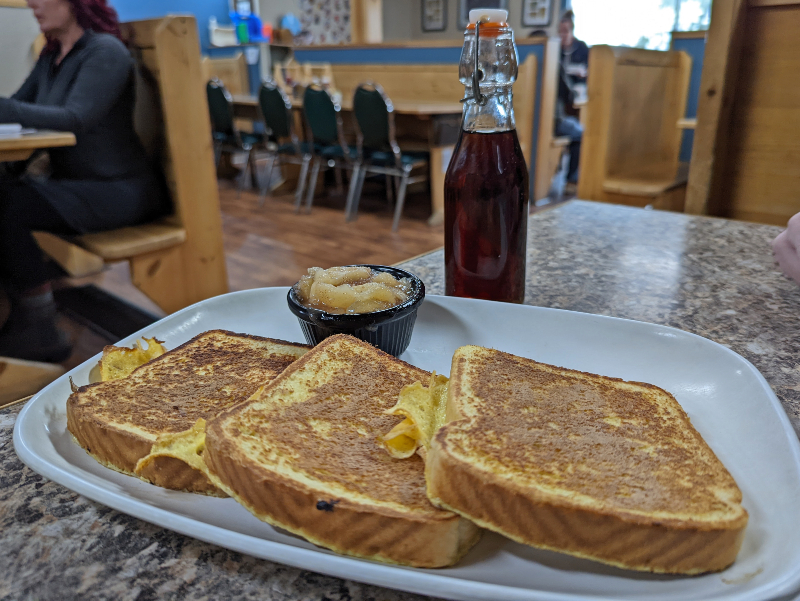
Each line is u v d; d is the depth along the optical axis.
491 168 0.75
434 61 4.92
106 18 2.12
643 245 1.18
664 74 3.24
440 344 0.74
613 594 0.35
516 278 0.80
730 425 0.52
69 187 2.06
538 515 0.36
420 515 0.37
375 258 3.43
